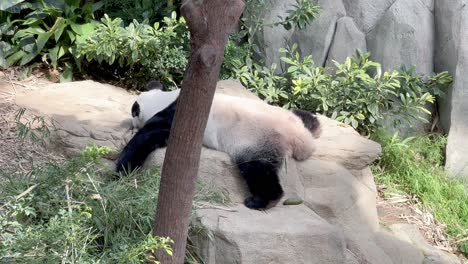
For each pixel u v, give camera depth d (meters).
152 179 7.27
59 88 10.05
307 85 10.48
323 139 9.03
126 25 11.38
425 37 10.88
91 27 10.79
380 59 11.05
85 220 6.18
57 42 10.87
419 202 9.77
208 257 6.81
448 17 10.72
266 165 7.51
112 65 11.34
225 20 5.04
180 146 5.43
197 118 5.32
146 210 6.77
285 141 7.81
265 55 11.38
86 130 8.52
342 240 7.27
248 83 10.87
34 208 6.56
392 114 10.66
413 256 8.43
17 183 6.92
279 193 7.48
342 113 10.40
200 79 5.14
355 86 10.37
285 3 11.32
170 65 10.53
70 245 5.89
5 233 6.00
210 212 7.09
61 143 8.34
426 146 10.53
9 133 8.55
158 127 7.92
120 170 7.66
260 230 6.91
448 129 10.71
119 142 8.38
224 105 8.04
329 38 11.32
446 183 10.04
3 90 9.98
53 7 10.87
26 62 10.72
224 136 7.82
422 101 10.41
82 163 7.14
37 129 8.07
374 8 11.20
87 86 10.24
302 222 7.24
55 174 6.90
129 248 5.95
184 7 5.03
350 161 8.72
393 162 10.18
